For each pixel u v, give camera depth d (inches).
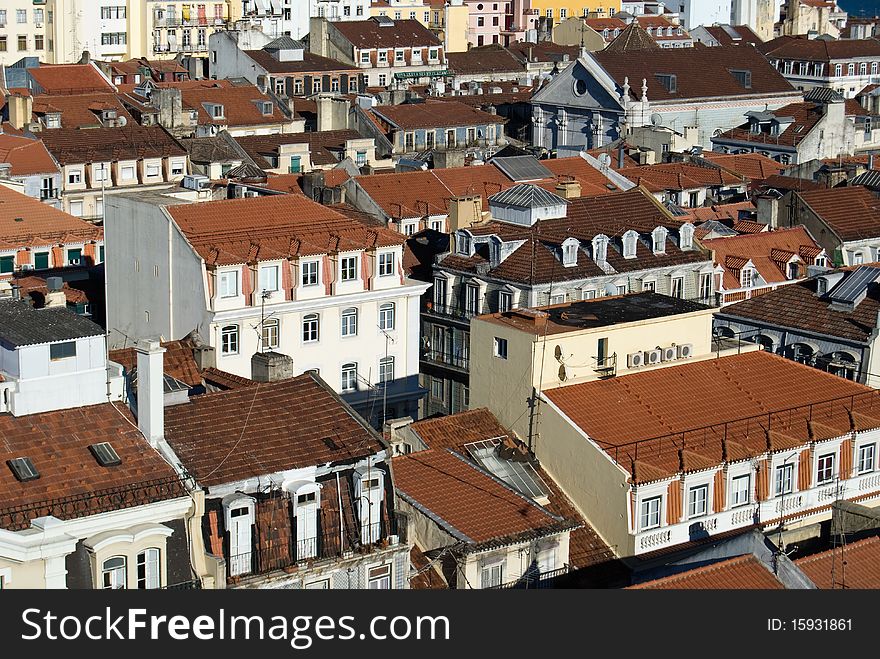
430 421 4301.2
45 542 3107.8
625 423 4207.7
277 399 3730.3
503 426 4357.8
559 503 4131.4
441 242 6520.7
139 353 3459.6
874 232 6727.4
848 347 5022.1
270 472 3459.6
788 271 6402.6
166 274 5536.4
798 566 3319.4
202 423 3604.8
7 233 6688.0
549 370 4318.4
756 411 4355.3
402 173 7308.1
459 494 3863.2
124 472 3371.1
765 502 4173.2
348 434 3636.8
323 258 5575.8
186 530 3321.9
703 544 3993.6
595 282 5841.5
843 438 4320.9
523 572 3727.9
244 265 5413.4
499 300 5821.9
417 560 3700.8
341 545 3489.2
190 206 5595.5
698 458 4092.0
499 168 7465.6
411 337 5841.5
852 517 3806.6
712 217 7283.5
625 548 3976.4
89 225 6924.2
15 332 3511.3
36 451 3368.6
